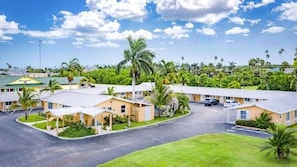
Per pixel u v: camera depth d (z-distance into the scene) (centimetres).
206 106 5438
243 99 5612
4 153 2230
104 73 10262
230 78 9306
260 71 11156
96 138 2738
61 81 7800
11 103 4928
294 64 9231
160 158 1992
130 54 4838
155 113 4250
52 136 2827
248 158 1962
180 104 4491
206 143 2408
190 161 1908
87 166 1909
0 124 3531
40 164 1961
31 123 3562
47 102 4247
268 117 3228
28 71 14812
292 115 3531
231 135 2775
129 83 8956
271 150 1928
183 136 2814
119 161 1958
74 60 8075
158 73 8112
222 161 1888
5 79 6994
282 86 6631
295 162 1878
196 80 8100
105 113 3053
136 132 3020
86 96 3881
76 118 3425
